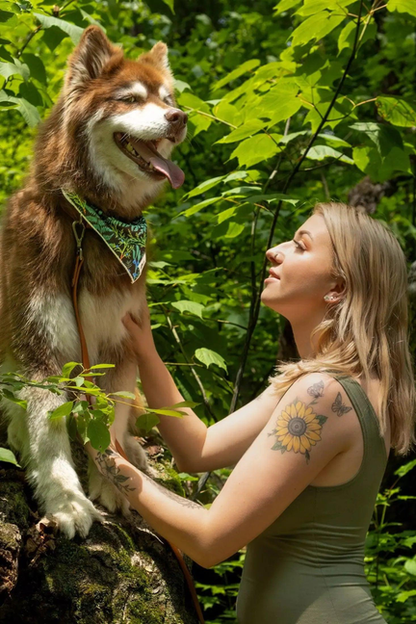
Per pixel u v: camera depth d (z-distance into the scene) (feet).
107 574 6.51
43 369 7.41
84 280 7.65
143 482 6.45
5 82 9.32
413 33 17.60
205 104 11.10
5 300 7.73
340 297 6.68
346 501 6.11
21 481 7.02
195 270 16.39
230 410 10.77
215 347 11.68
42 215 7.55
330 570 6.06
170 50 18.47
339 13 9.08
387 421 6.45
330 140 11.32
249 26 22.82
